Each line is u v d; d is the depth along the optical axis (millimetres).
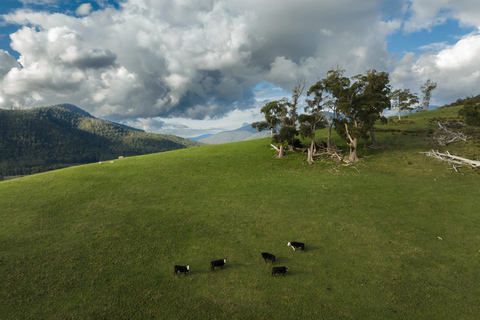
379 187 36062
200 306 14797
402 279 16891
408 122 77562
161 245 22094
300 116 53562
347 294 15602
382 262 18906
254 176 45344
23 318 13852
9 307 14609
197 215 28734
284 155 57844
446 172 39812
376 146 56250
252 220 27266
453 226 24047
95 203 32094
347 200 32094
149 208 30812
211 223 26609
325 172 45438
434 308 14305
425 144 54531
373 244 21547
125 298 15531
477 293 15336
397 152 51406
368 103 46250
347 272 17828
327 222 26188
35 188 36719
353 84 48438
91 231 24484
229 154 62031
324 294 15648
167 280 17344
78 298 15508
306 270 18219
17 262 18938
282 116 59656
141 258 20047
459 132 57969
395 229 24062
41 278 17281
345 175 42938
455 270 17672
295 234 23891
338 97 49938
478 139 52312
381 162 47188
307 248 21266
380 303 14797
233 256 20344
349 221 26219
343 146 59562
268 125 60219
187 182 41938
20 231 23953
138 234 24047
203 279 17422
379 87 53375
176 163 54281
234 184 40875
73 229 24812
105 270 18391
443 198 30797
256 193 36312
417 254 19781
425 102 107250
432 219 25750
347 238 22750
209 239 23219
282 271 17453
